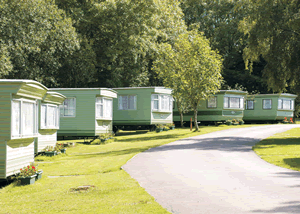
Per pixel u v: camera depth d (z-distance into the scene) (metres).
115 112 28.75
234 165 11.31
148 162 12.40
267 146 16.31
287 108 35.59
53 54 31.61
